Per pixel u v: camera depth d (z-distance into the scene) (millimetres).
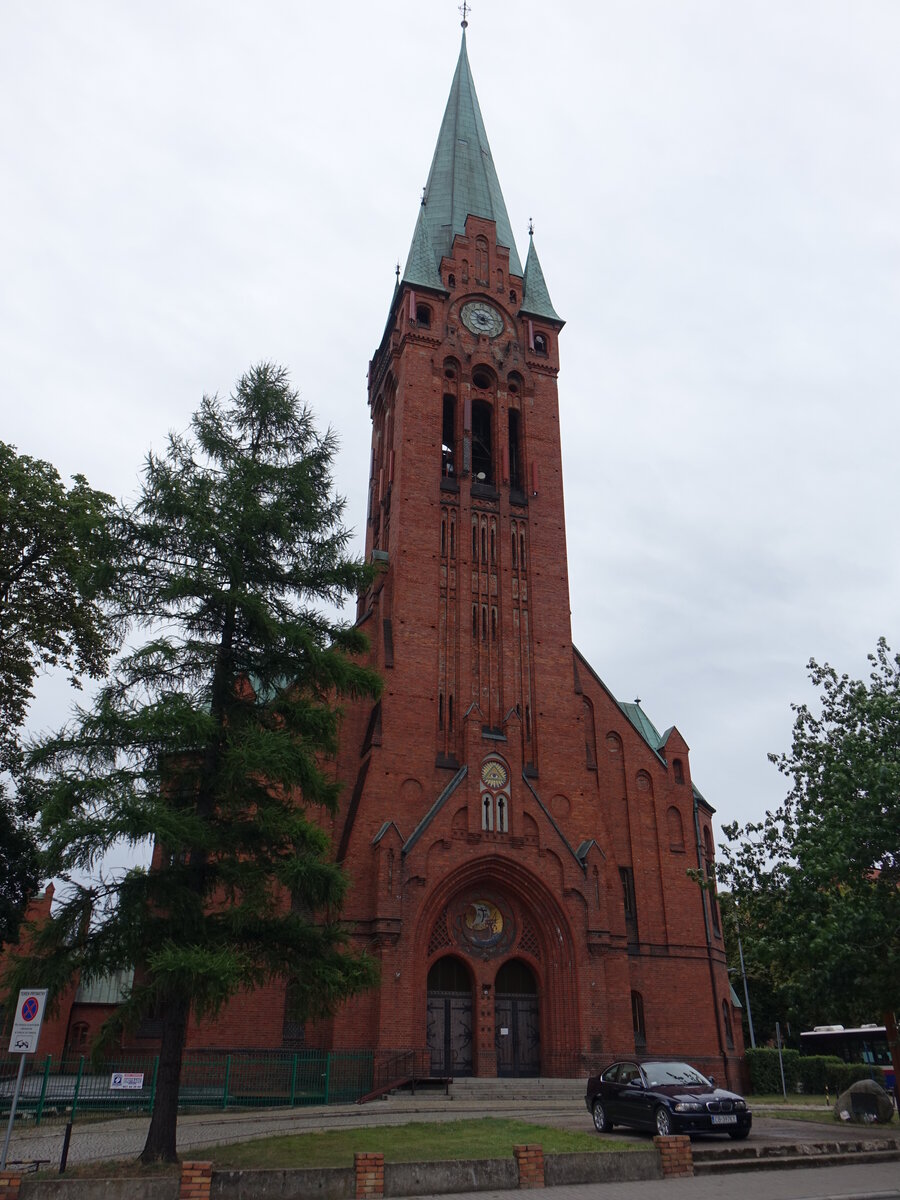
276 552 23641
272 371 24984
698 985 47156
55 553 35344
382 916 39688
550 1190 17484
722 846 30906
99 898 19484
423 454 52188
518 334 58125
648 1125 23656
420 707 46188
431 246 59250
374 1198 16625
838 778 27609
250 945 20969
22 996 18469
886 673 30703
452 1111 31312
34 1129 26266
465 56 71188
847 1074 50156
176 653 21688
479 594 50375
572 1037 41531
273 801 21672
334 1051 37938
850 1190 17297
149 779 20641
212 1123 27438
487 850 42938
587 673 52438
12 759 34969
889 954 25438
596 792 47812
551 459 55375
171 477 22578
